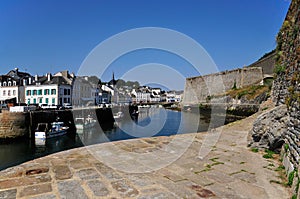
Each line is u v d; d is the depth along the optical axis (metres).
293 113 4.58
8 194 3.28
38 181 3.80
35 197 3.20
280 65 9.45
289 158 4.30
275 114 5.86
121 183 3.80
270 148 5.87
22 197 3.19
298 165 3.48
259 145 6.27
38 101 38.44
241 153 5.88
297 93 4.62
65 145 18.58
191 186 3.72
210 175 4.24
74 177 4.02
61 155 5.47
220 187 3.69
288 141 4.70
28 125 21.77
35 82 40.06
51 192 3.38
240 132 9.53
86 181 3.85
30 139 21.14
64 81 39.12
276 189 3.61
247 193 3.45
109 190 3.51
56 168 4.49
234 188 3.64
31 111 23.09
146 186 3.70
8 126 20.52
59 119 25.27
